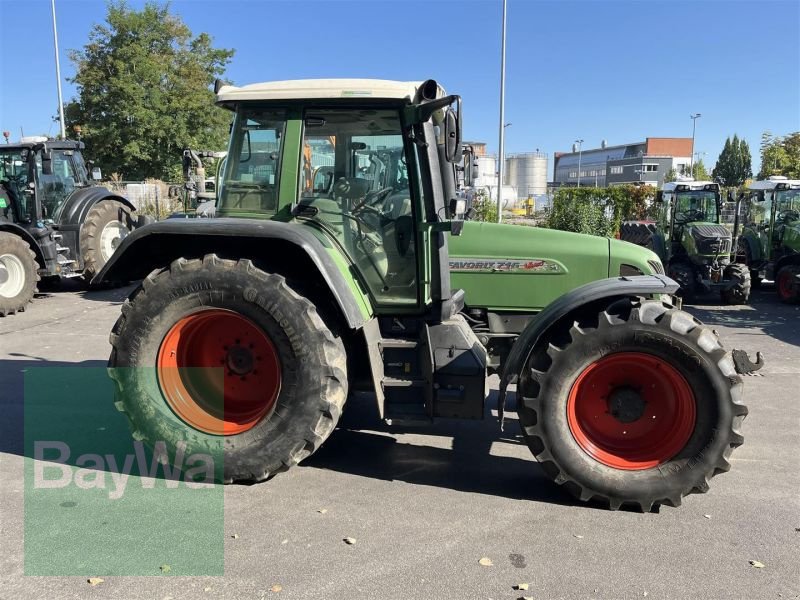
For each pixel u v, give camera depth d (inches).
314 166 150.1
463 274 183.2
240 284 136.1
